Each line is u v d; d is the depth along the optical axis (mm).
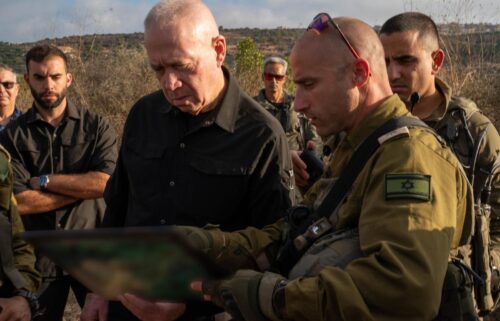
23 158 3762
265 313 1579
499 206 2400
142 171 2486
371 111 1736
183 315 2137
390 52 2586
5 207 2662
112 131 3949
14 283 2594
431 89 2607
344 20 1763
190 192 2379
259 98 6039
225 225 2391
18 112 4934
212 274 1130
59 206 3729
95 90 10312
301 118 5824
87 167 3826
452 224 1545
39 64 3719
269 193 2312
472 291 1741
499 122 6039
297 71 1755
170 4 2244
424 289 1418
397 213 1493
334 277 1471
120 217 2736
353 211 1656
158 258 1074
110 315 2547
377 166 1605
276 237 2045
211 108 2385
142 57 10938
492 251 2301
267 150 2334
